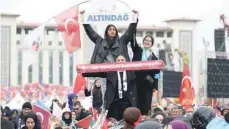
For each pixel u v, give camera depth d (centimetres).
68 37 2738
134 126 1738
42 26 3428
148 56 2267
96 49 2208
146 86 2217
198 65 12988
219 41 6681
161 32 14575
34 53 3438
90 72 2159
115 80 2156
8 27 13375
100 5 2267
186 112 2794
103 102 2230
